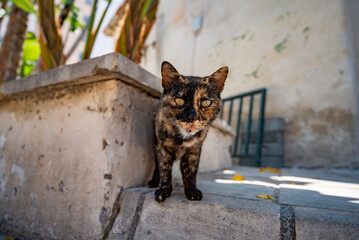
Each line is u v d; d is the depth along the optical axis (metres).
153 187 0.37
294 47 0.95
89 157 0.34
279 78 0.97
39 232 0.38
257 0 1.11
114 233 0.31
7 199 0.44
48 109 0.42
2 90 0.46
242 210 0.26
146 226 0.29
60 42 0.50
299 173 0.65
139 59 0.49
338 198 0.30
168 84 0.35
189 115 0.32
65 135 0.38
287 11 0.99
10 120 0.48
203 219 0.27
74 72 0.35
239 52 1.14
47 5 0.48
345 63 0.81
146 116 0.42
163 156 0.34
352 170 0.75
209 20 1.32
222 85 0.38
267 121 0.94
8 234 0.41
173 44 1.52
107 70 0.32
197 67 1.32
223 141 0.80
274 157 0.90
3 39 0.60
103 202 0.32
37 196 0.39
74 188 0.35
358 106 0.81
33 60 0.97
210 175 0.56
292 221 0.24
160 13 1.70
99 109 0.35
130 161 0.37
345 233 0.22
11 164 0.45
